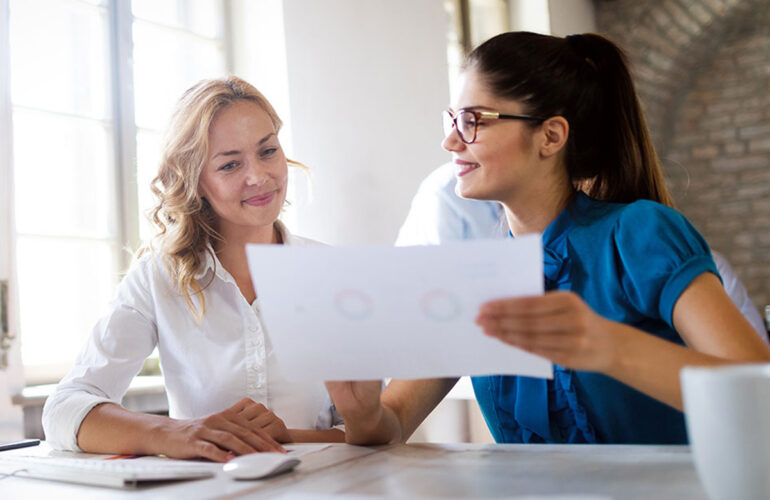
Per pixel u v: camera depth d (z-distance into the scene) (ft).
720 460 1.78
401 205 9.99
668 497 2.03
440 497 2.17
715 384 1.78
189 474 2.67
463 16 13.10
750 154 16.33
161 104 8.61
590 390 3.51
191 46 8.89
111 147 8.09
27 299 7.30
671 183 16.79
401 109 10.14
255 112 4.73
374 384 3.26
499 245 2.32
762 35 16.07
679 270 3.21
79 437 3.63
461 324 2.48
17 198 7.27
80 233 7.77
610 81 3.91
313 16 9.06
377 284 2.48
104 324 4.58
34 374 7.30
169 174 4.84
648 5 15.49
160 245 4.81
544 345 2.42
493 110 3.68
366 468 2.71
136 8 8.39
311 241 5.32
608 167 3.94
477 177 3.74
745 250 16.38
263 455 2.70
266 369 4.69
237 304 4.73
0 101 6.73
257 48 8.94
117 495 2.46
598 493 2.12
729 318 3.02
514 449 2.96
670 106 16.92
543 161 3.76
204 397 4.67
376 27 9.89
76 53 7.84
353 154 9.36
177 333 4.69
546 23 13.73
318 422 4.86
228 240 4.88
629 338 2.52
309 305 2.56
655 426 3.48
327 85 9.15
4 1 6.83
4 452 3.83
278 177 4.77
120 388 4.52
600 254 3.56
